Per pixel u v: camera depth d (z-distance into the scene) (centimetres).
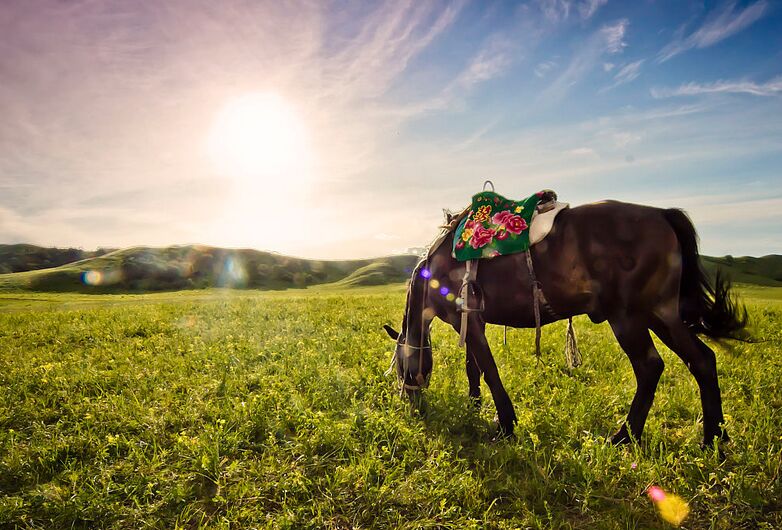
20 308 2894
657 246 477
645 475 438
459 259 554
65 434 569
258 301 2400
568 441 519
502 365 818
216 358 872
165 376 785
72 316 1708
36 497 430
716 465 442
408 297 656
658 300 481
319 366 816
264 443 534
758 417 556
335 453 505
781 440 493
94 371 798
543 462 479
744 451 466
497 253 526
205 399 671
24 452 517
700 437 518
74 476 449
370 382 723
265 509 420
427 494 423
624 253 484
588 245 496
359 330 1240
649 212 494
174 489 436
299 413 588
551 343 996
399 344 659
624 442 509
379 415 573
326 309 1792
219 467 473
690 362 480
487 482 447
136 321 1450
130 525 402
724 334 494
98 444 527
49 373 792
